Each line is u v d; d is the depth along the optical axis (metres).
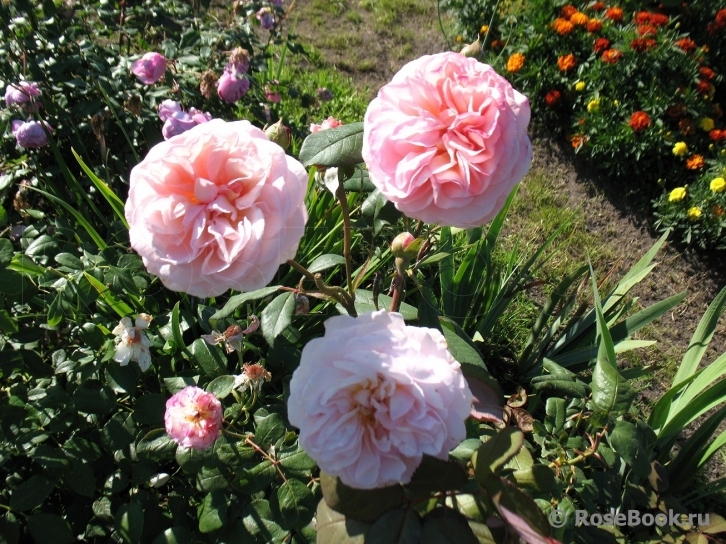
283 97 1.16
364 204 0.46
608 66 1.26
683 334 1.00
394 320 0.31
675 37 1.35
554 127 1.31
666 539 0.52
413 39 1.48
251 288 0.32
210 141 0.32
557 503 0.46
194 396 0.42
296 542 0.45
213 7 1.30
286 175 0.32
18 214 0.75
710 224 1.11
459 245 0.82
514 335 0.86
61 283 0.54
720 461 0.79
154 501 0.49
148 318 0.50
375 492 0.32
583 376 0.80
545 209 1.14
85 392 0.49
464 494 0.34
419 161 0.32
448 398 0.29
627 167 1.22
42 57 0.75
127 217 0.33
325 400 0.28
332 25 1.48
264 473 0.42
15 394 0.51
